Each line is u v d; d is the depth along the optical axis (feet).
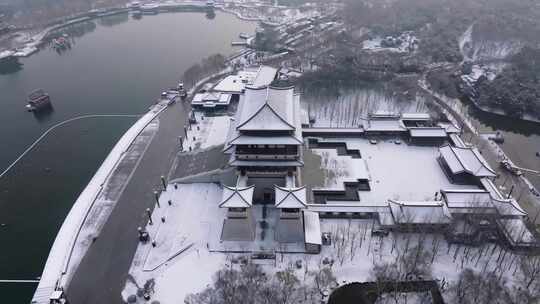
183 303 224.33
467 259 244.63
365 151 352.49
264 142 265.75
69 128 415.64
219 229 273.75
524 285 227.61
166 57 605.31
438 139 360.07
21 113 452.35
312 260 247.50
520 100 413.39
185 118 419.13
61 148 381.19
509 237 249.34
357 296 223.92
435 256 247.50
